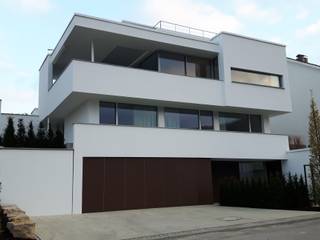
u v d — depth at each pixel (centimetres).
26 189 1491
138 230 1227
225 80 2103
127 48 2056
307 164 2105
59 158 1574
